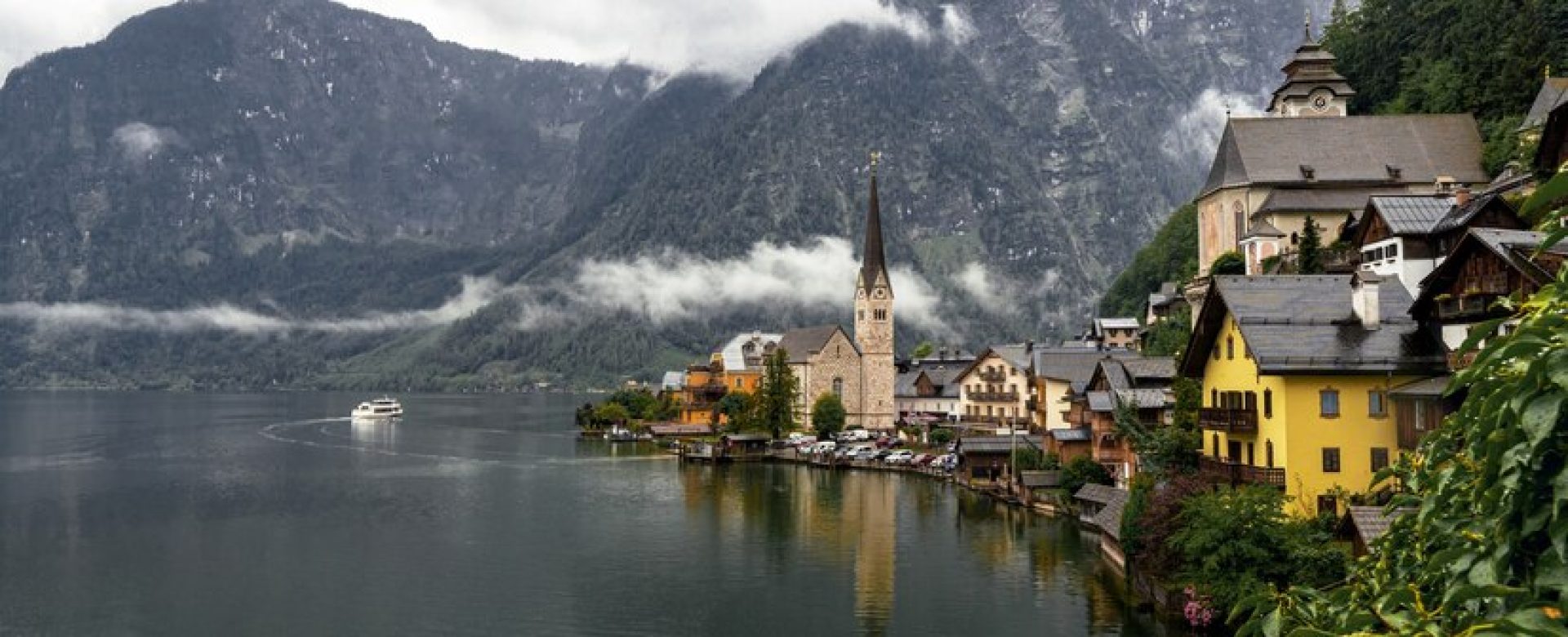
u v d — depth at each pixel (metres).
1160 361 119.25
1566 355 13.78
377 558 105.06
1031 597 84.88
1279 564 63.56
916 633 77.31
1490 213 83.94
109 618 83.88
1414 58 176.75
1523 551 15.49
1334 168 144.75
